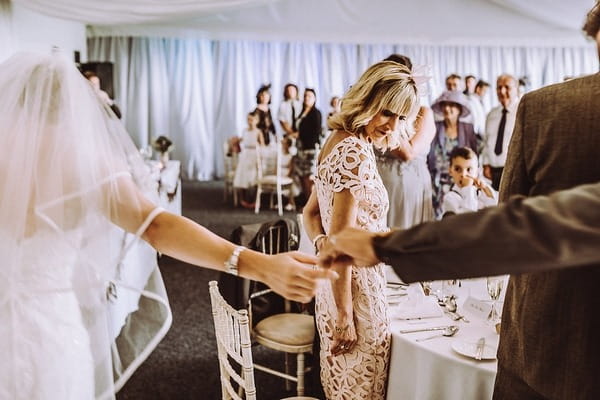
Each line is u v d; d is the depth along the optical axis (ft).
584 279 3.43
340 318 6.45
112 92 21.17
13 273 4.05
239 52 33.47
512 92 17.08
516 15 29.63
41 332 4.10
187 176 34.22
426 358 6.21
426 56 33.35
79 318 4.30
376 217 6.42
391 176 11.94
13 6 17.07
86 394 4.37
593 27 3.65
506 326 4.10
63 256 4.17
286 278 3.91
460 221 2.74
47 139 4.16
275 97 33.94
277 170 24.67
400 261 2.92
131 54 32.30
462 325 6.91
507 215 2.62
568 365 3.51
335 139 6.55
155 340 4.66
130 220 4.27
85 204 4.14
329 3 29.45
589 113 3.51
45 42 20.54
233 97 33.83
